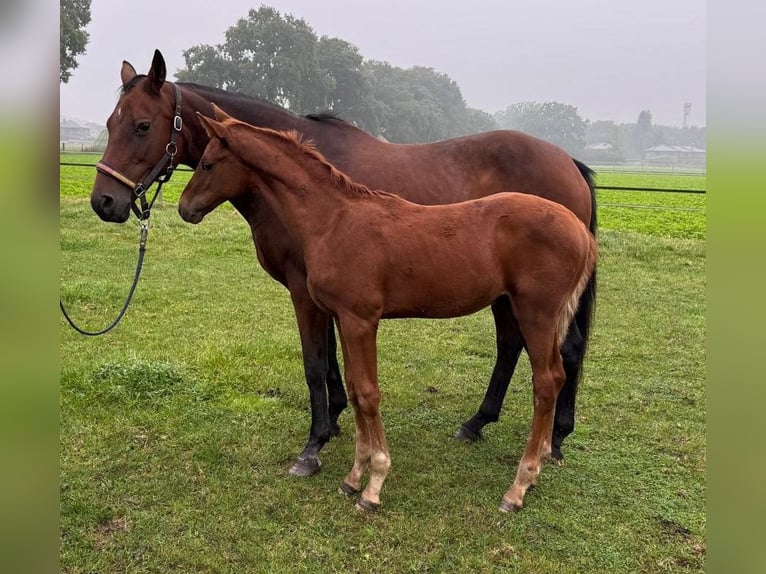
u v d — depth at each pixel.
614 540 2.85
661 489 3.29
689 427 4.06
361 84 46.31
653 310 7.03
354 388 3.08
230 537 2.82
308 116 3.92
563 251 2.91
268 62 40.53
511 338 3.79
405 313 3.01
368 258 2.85
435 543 2.81
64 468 3.33
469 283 2.89
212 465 3.43
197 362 4.90
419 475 3.40
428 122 57.69
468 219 2.93
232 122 3.07
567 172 4.02
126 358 4.70
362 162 3.77
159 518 2.94
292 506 3.07
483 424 3.89
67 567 2.59
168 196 17.88
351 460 3.60
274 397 4.40
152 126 3.65
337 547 2.76
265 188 3.09
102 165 3.60
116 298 6.77
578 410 4.34
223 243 10.05
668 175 61.81
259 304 6.86
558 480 3.37
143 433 3.75
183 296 7.03
